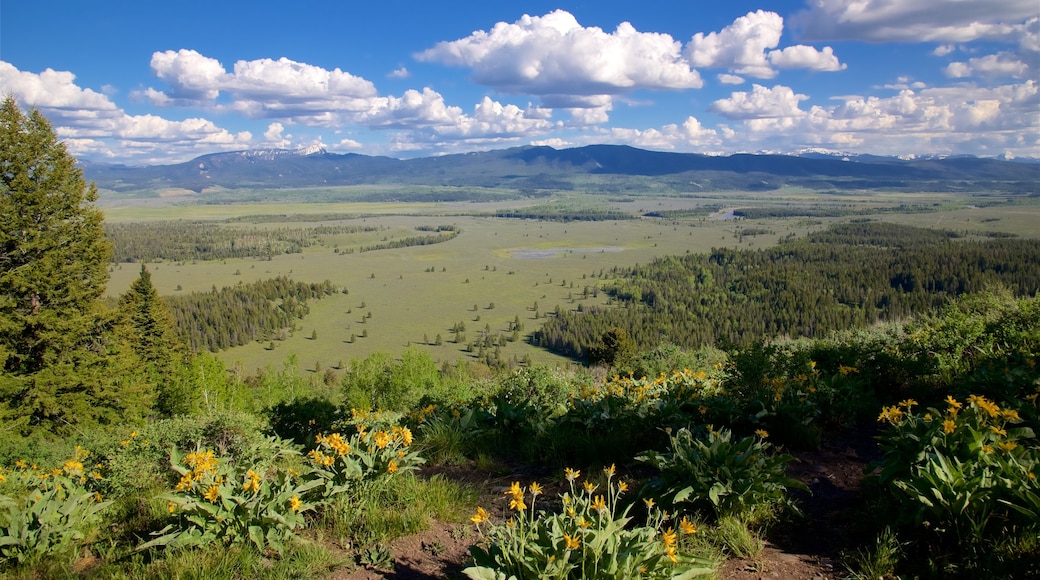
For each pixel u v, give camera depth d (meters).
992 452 3.36
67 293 22.42
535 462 5.38
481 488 4.73
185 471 4.04
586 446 5.20
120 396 23.17
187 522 3.71
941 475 3.13
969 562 2.83
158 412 24.92
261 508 3.61
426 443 5.86
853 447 5.07
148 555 3.67
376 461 4.38
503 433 6.17
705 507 3.77
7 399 20.78
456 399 9.34
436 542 3.71
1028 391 5.07
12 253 21.98
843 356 6.89
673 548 2.78
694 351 15.65
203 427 6.81
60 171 22.64
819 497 4.12
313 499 4.05
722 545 3.39
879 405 5.75
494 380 10.72
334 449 4.37
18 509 4.00
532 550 2.79
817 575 3.10
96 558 3.84
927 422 3.71
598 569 2.74
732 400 5.64
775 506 3.80
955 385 5.92
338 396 22.38
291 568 3.33
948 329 6.91
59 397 21.33
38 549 3.72
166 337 34.16
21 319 21.19
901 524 3.26
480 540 3.71
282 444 6.27
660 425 5.27
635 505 4.02
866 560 3.09
